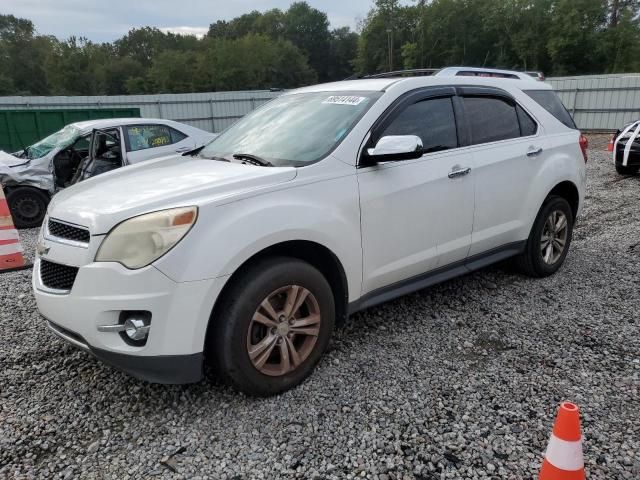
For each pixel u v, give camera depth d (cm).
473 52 6812
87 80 9331
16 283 498
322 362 330
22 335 380
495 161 403
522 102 449
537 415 272
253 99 2795
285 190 290
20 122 1238
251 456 246
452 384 303
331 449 249
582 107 2545
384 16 7806
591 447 246
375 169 328
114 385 311
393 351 345
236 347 271
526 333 369
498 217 414
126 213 260
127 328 256
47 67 9219
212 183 283
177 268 250
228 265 260
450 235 378
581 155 493
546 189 446
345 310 328
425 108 369
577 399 285
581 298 430
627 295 434
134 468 240
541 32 5800
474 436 256
